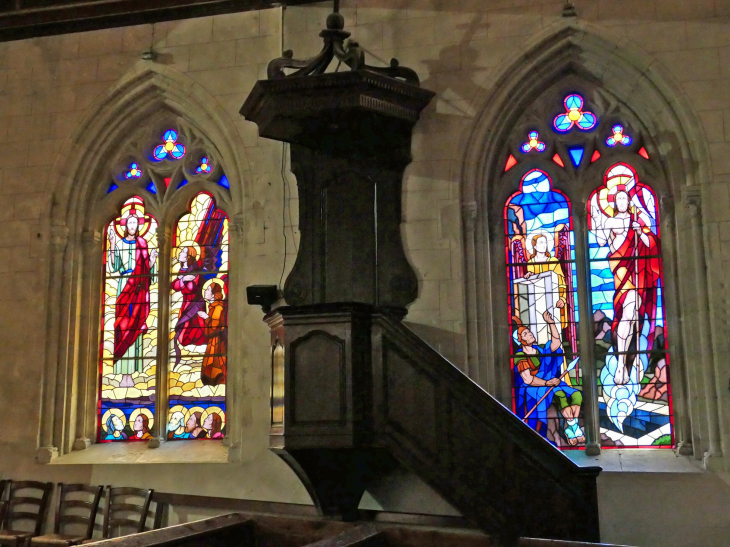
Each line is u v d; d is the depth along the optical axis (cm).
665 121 964
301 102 833
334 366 756
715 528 869
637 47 964
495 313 1007
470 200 982
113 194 1147
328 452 763
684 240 947
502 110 1001
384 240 965
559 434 979
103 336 1127
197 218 1138
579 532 711
